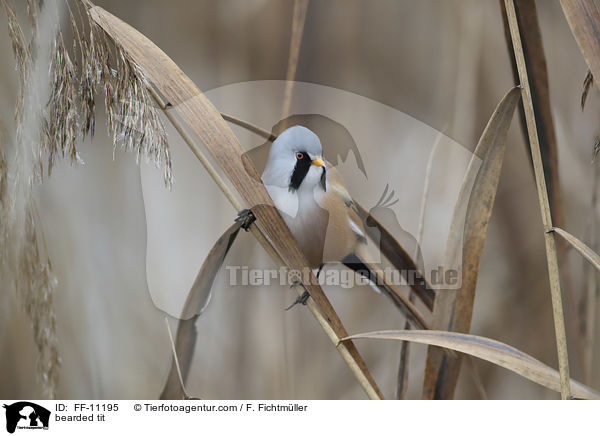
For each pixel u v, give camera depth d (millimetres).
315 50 5547
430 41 5785
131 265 5254
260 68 5613
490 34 5297
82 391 4824
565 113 5492
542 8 5820
